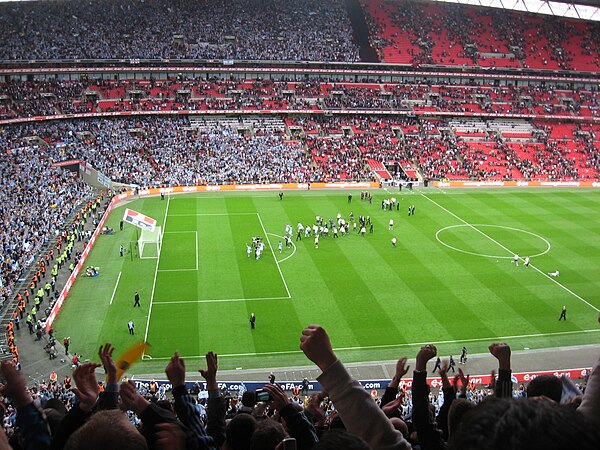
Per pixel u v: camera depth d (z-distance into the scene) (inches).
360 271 2723.9
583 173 4970.5
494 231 3415.4
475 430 135.3
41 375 1809.8
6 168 3572.8
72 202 3486.7
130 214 2706.7
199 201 4003.4
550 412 133.2
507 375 334.6
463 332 2162.9
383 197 4252.0
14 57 4584.2
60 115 4503.0
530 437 128.0
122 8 5280.5
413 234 3324.3
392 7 6067.9
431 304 2380.7
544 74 5767.7
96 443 181.3
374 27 5812.0
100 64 4899.1
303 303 2362.2
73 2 5187.0
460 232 3383.4
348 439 179.5
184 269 2704.2
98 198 3710.6
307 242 3142.2
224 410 342.3
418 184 4697.3
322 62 5354.3
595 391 174.7
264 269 2723.9
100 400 289.1
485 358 1994.3
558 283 2630.4
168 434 209.2
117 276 2603.3
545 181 4825.3
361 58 5477.4
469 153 5093.5
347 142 5059.1
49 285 2320.4
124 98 4854.8
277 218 3609.7
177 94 5029.5
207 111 4977.9
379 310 2313.0
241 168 4557.1
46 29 4879.4
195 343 2036.2
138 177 4256.9
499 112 5477.4
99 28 5054.1
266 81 5334.6
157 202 3949.3
